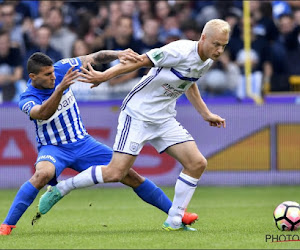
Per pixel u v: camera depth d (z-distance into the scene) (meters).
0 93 44.25
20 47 44.69
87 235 19.47
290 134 41.75
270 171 41.91
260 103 41.94
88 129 41.47
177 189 20.39
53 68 20.05
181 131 20.38
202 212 28.31
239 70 43.94
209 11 45.72
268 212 28.03
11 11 45.44
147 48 44.47
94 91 41.84
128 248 16.03
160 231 20.48
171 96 20.00
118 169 19.84
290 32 44.84
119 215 27.64
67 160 20.83
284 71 44.50
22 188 20.09
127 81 42.06
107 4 45.19
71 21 45.22
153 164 41.06
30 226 23.19
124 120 20.11
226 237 18.41
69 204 33.38
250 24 45.06
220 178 42.06
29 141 41.34
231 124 41.84
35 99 20.00
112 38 44.44
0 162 41.56
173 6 45.69
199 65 19.39
